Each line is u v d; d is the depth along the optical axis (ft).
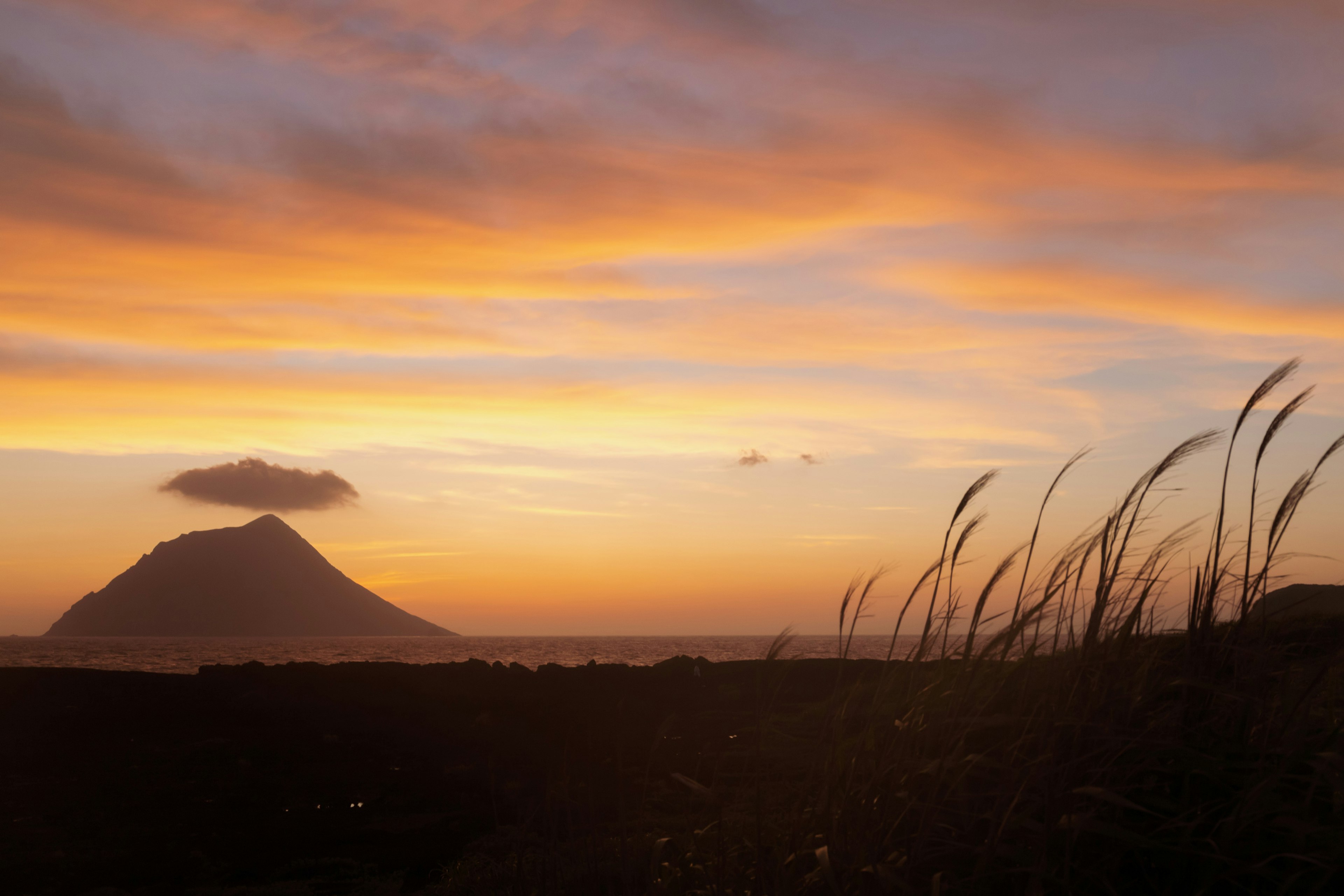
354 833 30.96
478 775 39.83
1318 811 7.37
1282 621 8.87
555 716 57.67
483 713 58.59
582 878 10.78
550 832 12.80
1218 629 8.86
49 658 236.63
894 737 8.57
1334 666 7.95
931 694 8.54
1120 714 7.98
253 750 47.80
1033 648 8.25
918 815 8.03
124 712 59.47
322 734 53.11
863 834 7.79
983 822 7.97
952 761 7.39
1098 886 7.25
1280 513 8.53
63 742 50.26
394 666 82.99
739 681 74.64
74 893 24.94
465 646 482.28
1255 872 6.68
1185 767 7.57
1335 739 7.25
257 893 23.45
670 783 16.75
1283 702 8.20
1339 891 6.89
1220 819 7.48
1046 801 7.07
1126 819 7.75
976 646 8.23
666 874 10.21
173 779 41.06
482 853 15.70
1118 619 8.87
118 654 287.69
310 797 37.09
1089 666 8.34
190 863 27.61
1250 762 7.63
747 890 8.82
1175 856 7.21
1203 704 8.52
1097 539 8.43
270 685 71.10
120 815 34.22
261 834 31.17
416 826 31.37
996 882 7.55
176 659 252.42
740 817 10.23
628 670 82.79
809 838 8.40
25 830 31.86
